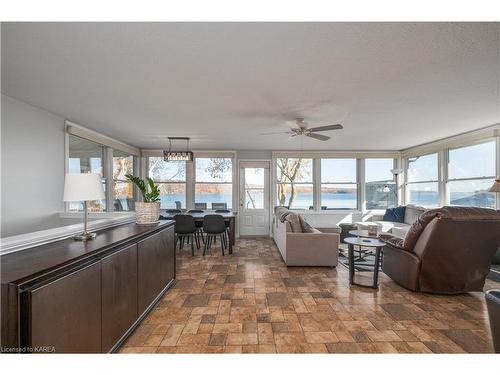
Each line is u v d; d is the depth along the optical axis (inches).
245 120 153.4
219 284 132.0
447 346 80.4
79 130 161.9
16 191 119.1
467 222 104.5
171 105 127.1
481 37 70.5
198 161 269.9
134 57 81.4
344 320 96.0
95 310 63.6
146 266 96.0
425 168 236.7
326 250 157.8
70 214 144.9
